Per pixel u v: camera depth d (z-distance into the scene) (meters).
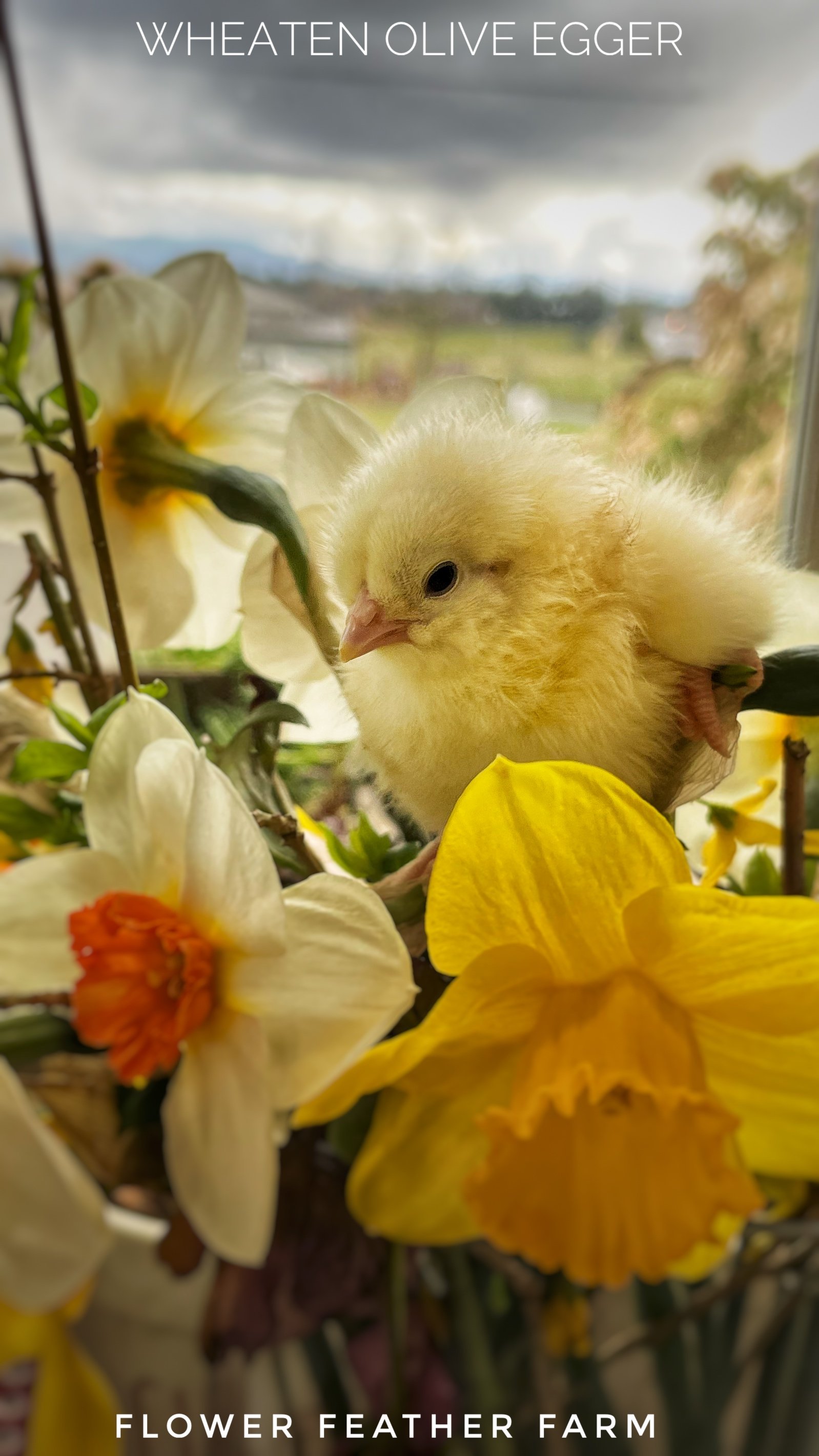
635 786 0.20
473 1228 0.15
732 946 0.15
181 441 0.23
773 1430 0.15
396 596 0.20
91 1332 0.15
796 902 0.14
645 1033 0.15
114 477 0.22
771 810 0.22
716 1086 0.16
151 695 0.19
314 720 0.23
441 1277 0.15
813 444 0.34
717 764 0.20
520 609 0.20
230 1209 0.14
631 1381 0.15
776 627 0.21
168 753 0.16
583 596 0.20
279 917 0.15
